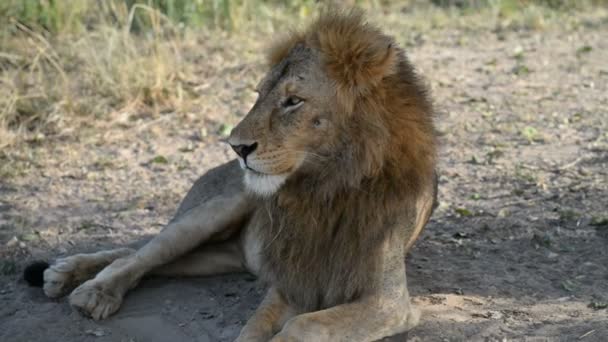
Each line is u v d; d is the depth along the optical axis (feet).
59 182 42.37
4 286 31.22
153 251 29.71
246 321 27.71
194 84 55.77
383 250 25.62
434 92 54.65
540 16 73.05
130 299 29.50
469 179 41.09
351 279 25.70
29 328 27.86
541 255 32.27
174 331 27.40
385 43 25.12
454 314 27.45
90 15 68.18
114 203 39.68
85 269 30.30
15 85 53.31
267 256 27.35
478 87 55.88
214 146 47.14
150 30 63.16
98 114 50.70
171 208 38.93
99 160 44.80
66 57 59.21
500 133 47.50
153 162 44.83
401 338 25.80
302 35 26.22
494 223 35.50
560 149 44.57
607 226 34.45
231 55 61.26
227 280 31.12
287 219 26.30
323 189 25.45
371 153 24.88
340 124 24.84
